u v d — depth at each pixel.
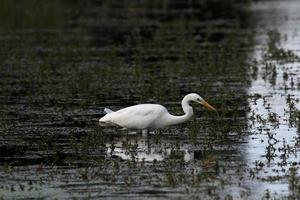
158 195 12.27
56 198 12.25
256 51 26.97
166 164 13.89
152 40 30.34
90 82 21.80
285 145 14.95
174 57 25.92
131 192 12.44
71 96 20.06
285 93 19.94
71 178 13.27
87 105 18.95
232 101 19.03
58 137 16.05
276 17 37.81
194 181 12.77
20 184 13.02
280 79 21.78
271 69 23.09
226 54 26.30
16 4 46.88
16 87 21.44
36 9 43.88
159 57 25.98
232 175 13.20
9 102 19.48
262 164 13.72
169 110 17.95
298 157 14.20
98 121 17.30
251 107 18.38
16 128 16.81
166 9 42.50
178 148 14.88
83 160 14.36
